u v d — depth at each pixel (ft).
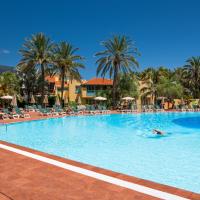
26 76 151.64
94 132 59.88
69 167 22.72
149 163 31.71
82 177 20.08
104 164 31.45
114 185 18.33
